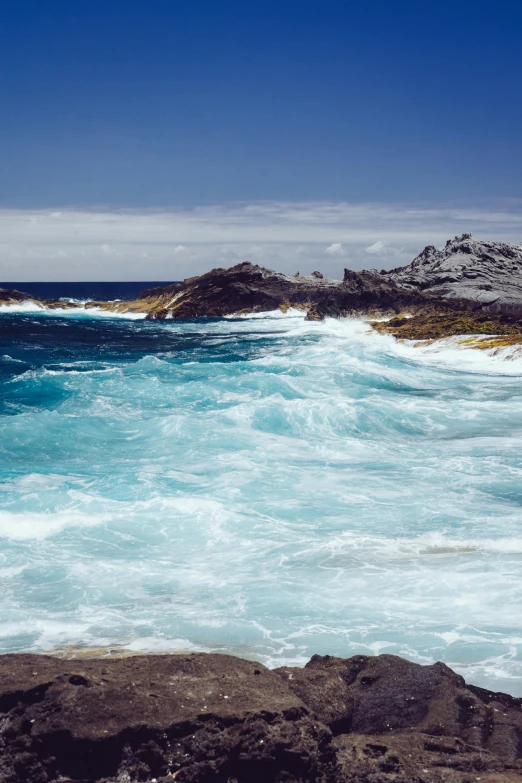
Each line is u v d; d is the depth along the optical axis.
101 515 13.05
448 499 14.17
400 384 30.58
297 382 28.41
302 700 5.95
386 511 13.45
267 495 14.48
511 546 11.41
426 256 98.56
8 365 39.00
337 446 19.08
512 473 16.16
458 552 11.20
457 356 41.12
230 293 100.00
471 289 78.81
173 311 97.94
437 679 6.58
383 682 6.56
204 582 10.20
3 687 5.63
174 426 20.19
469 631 8.42
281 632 8.55
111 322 88.44
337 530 12.41
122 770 5.07
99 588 10.02
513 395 27.95
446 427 21.88
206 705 5.47
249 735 5.17
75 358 45.78
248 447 18.73
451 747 5.51
